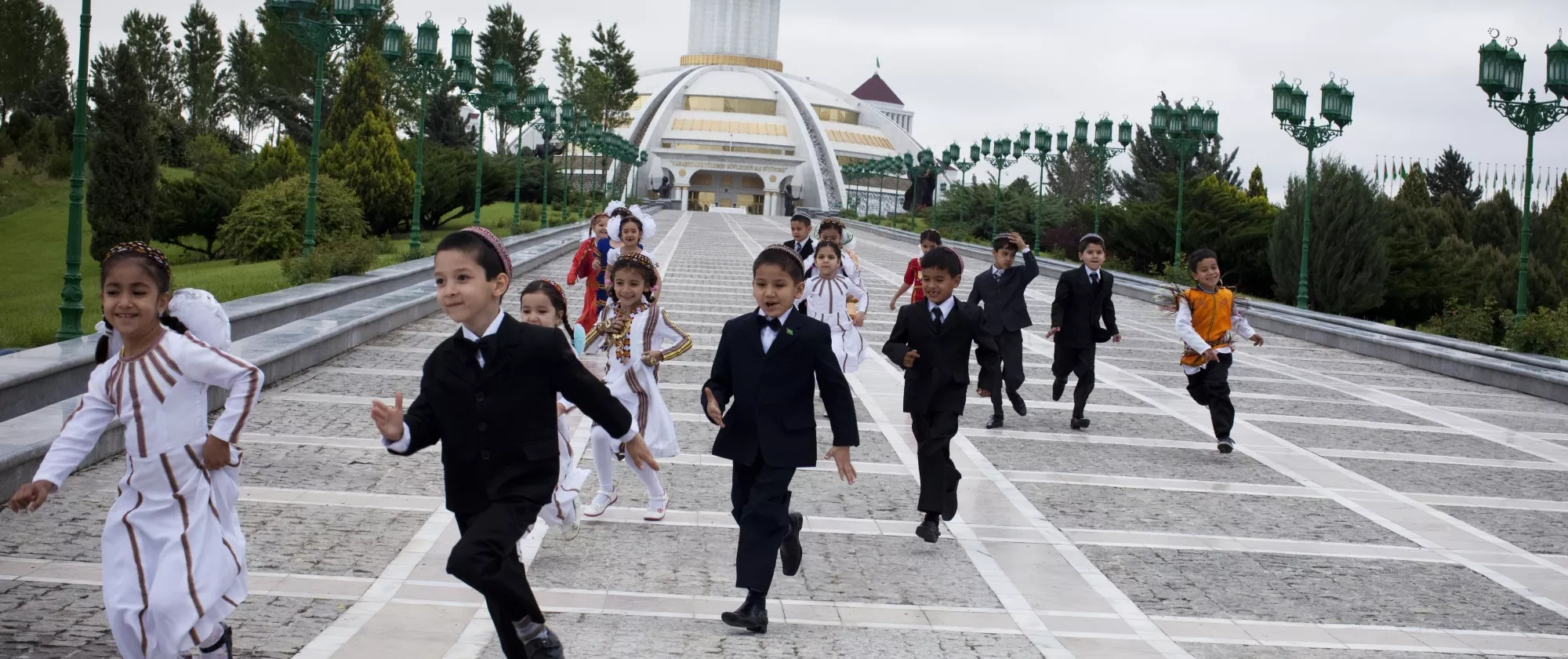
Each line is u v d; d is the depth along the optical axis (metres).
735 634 5.98
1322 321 24.69
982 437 11.82
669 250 39.12
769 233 57.41
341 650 5.46
